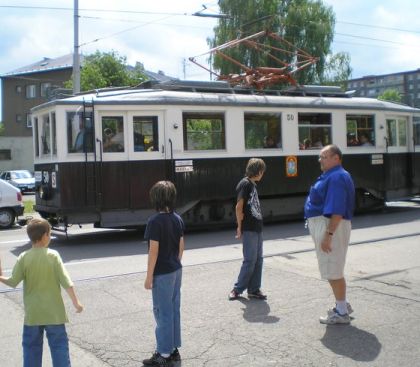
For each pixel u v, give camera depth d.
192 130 13.52
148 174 12.91
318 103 15.60
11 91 60.09
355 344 5.38
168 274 4.99
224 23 33.75
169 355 4.98
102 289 7.82
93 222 12.38
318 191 5.96
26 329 4.43
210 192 13.70
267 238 12.59
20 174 36.44
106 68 42.38
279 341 5.53
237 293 7.08
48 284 4.38
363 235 12.34
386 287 7.46
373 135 16.83
